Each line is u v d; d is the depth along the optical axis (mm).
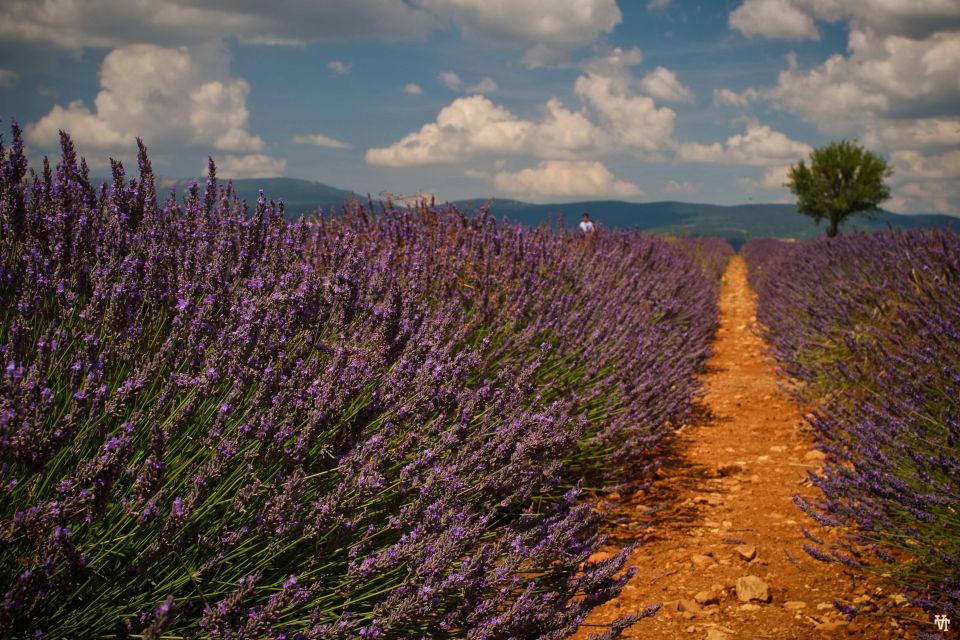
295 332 2564
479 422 3010
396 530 2178
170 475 1834
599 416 4234
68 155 2740
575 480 4043
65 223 2424
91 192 2785
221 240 2844
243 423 1950
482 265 4750
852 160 34844
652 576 3246
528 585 2240
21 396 1472
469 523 2322
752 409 6430
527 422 2590
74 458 1788
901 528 2975
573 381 4258
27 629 1455
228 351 2098
